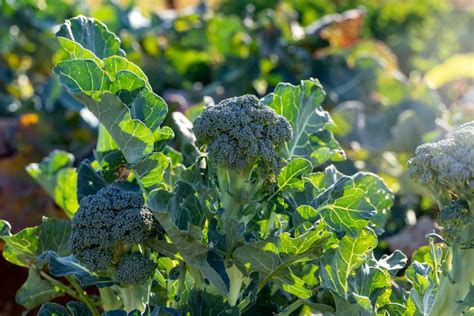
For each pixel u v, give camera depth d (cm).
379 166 370
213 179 203
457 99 504
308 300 206
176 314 199
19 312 288
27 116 382
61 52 406
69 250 218
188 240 196
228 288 198
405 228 324
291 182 201
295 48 446
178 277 206
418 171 196
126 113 199
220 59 456
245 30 457
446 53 846
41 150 376
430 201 341
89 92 198
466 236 194
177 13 514
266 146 195
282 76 438
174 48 459
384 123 389
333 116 375
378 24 822
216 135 195
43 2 477
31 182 344
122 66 202
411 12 830
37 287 222
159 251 202
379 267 210
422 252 230
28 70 479
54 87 392
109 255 199
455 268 196
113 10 481
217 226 202
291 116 216
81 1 491
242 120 194
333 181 216
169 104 369
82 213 199
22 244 216
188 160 220
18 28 473
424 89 404
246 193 197
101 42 212
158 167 203
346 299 202
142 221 198
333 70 436
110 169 216
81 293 218
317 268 211
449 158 191
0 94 445
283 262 200
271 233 200
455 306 196
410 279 211
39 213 332
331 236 203
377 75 423
